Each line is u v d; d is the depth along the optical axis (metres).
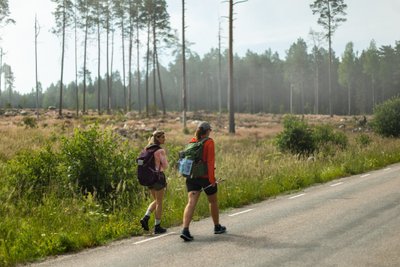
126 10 67.50
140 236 7.98
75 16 65.38
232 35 38.09
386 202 10.05
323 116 71.06
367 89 120.38
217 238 7.36
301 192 12.52
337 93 130.88
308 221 8.38
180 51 84.38
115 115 59.06
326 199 10.88
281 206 10.27
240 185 12.27
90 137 10.79
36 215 8.66
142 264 6.07
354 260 5.88
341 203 10.18
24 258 6.61
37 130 31.42
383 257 5.98
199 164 7.34
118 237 7.90
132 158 10.95
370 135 31.73
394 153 21.58
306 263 5.80
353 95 129.00
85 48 65.69
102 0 66.25
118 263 6.20
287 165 15.52
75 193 9.93
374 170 17.50
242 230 7.88
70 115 57.62
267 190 12.36
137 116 60.47
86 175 10.38
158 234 8.01
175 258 6.27
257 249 6.55
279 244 6.79
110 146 10.85
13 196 9.71
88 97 142.50
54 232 7.70
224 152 21.12
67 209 8.89
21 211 8.98
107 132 11.34
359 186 12.93
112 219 8.75
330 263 5.77
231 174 13.66
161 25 64.12
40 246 6.98
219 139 31.11
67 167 10.50
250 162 15.58
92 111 74.81
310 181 14.20
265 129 44.34
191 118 58.91
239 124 52.50
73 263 6.35
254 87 137.50
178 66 136.38
